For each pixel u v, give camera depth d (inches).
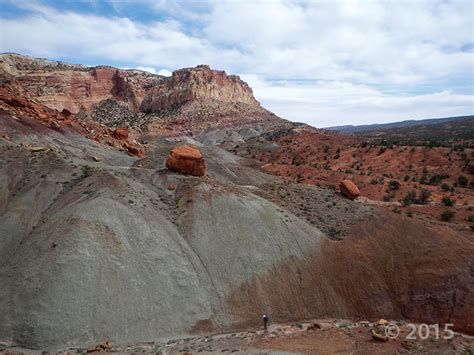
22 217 1547.7
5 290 1257.4
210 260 1501.0
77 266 1272.1
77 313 1189.7
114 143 3730.3
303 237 1642.5
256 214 1681.8
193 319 1307.8
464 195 3053.6
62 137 2945.4
